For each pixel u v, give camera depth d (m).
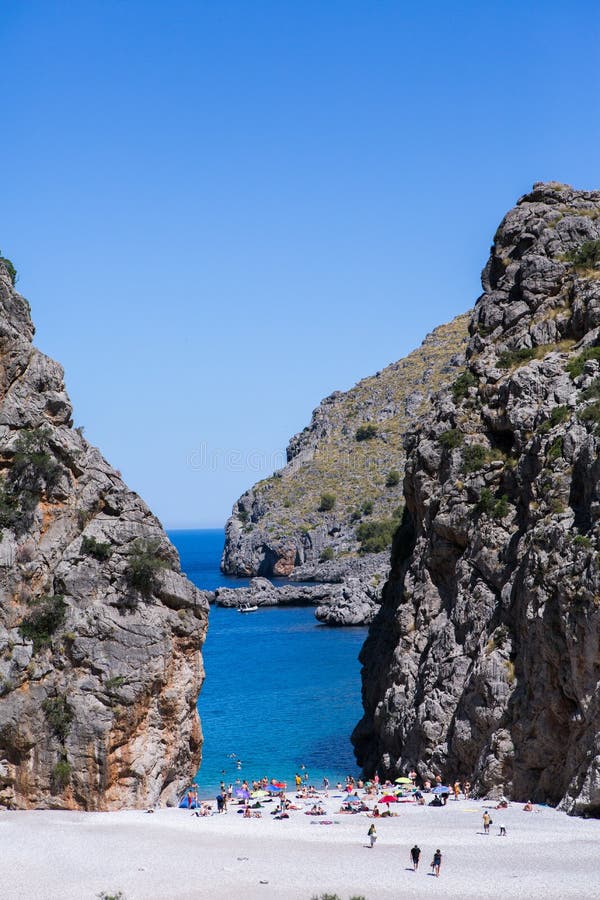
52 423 69.50
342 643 172.88
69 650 64.88
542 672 67.75
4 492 67.19
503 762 69.38
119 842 54.81
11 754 63.47
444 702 76.50
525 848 53.81
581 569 65.19
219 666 150.62
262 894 45.62
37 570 66.19
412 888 46.62
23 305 70.88
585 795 60.56
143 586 67.56
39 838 55.41
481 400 86.75
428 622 84.06
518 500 79.12
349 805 66.56
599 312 82.62
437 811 65.25
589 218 92.69
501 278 93.88
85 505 68.31
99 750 63.25
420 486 87.94
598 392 75.75
